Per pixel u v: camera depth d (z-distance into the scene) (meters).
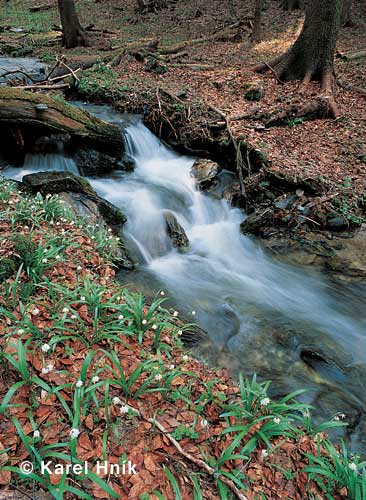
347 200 2.92
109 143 3.21
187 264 2.56
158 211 2.82
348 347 1.92
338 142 3.50
